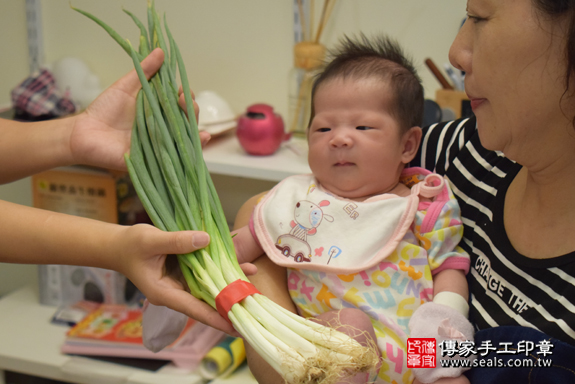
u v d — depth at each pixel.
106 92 0.83
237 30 1.65
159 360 1.38
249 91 1.71
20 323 1.55
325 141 0.87
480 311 0.73
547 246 0.67
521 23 0.57
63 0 1.75
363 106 0.85
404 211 0.82
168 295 0.65
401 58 0.94
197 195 0.71
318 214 0.84
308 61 1.49
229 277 0.65
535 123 0.60
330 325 0.63
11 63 1.85
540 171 0.65
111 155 0.80
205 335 1.41
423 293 0.79
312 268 0.80
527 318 0.66
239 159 1.43
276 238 0.85
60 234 0.70
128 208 1.52
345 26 1.57
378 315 0.77
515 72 0.59
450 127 0.89
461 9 1.47
